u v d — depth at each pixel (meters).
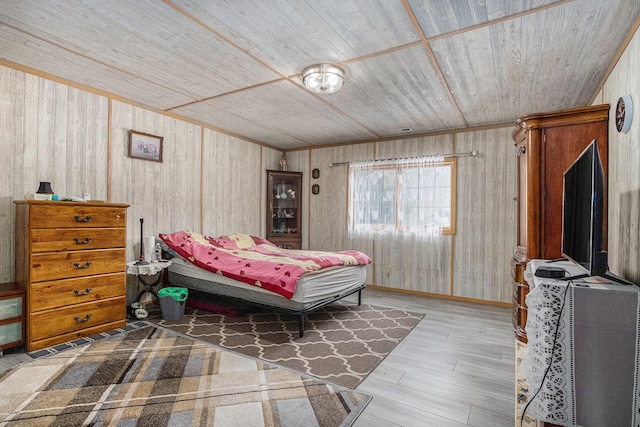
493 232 4.40
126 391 2.04
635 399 1.25
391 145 5.20
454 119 4.22
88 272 2.93
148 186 3.97
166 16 2.10
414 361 2.58
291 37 2.32
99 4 1.99
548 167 2.65
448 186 4.69
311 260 3.44
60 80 3.16
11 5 1.99
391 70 2.82
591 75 2.82
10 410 1.82
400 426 1.76
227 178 5.06
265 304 3.31
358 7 1.96
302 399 1.99
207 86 3.29
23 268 2.66
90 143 3.41
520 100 3.50
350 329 3.29
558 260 2.26
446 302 4.47
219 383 2.16
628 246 2.01
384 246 5.17
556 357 1.35
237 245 4.60
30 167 2.98
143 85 3.30
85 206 2.91
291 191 6.00
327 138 5.40
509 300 4.26
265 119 4.39
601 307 1.29
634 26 2.02
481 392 2.12
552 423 1.36
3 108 2.81
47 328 2.66
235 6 1.98
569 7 1.91
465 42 2.34
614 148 2.33
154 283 3.80
